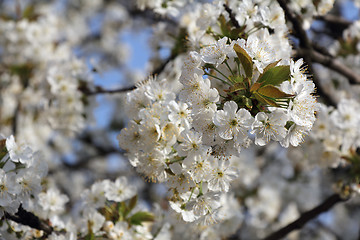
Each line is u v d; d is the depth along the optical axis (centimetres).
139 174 367
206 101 307
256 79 313
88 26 1298
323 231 938
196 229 489
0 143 359
